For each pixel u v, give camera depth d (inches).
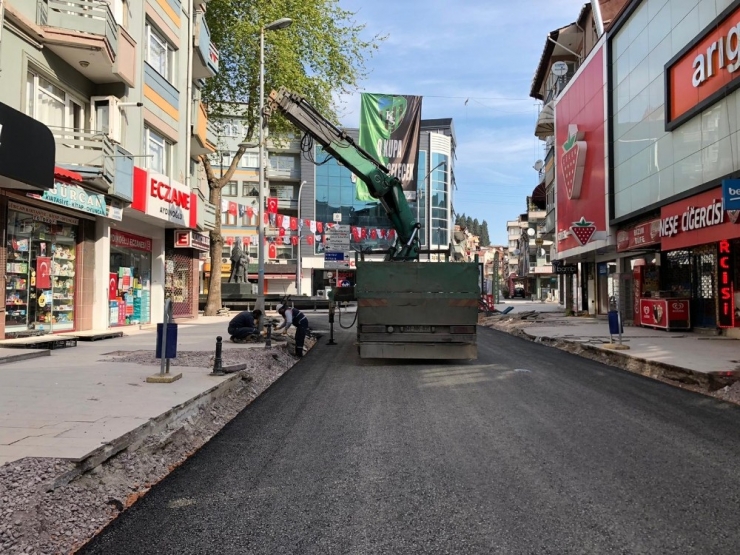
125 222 766.5
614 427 259.1
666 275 828.6
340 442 234.8
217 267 1173.7
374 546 138.6
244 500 169.6
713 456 213.2
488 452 218.5
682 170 700.0
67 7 552.4
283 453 219.3
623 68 907.4
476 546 138.1
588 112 1064.8
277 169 2507.4
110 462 190.5
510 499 169.0
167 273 921.5
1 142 397.1
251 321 578.6
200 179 1112.8
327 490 177.6
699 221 639.1
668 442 233.1
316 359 522.3
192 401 272.4
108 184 593.3
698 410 297.6
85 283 640.4
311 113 529.7
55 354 454.9
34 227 559.5
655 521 152.2
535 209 2768.2
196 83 1012.5
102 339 590.9
